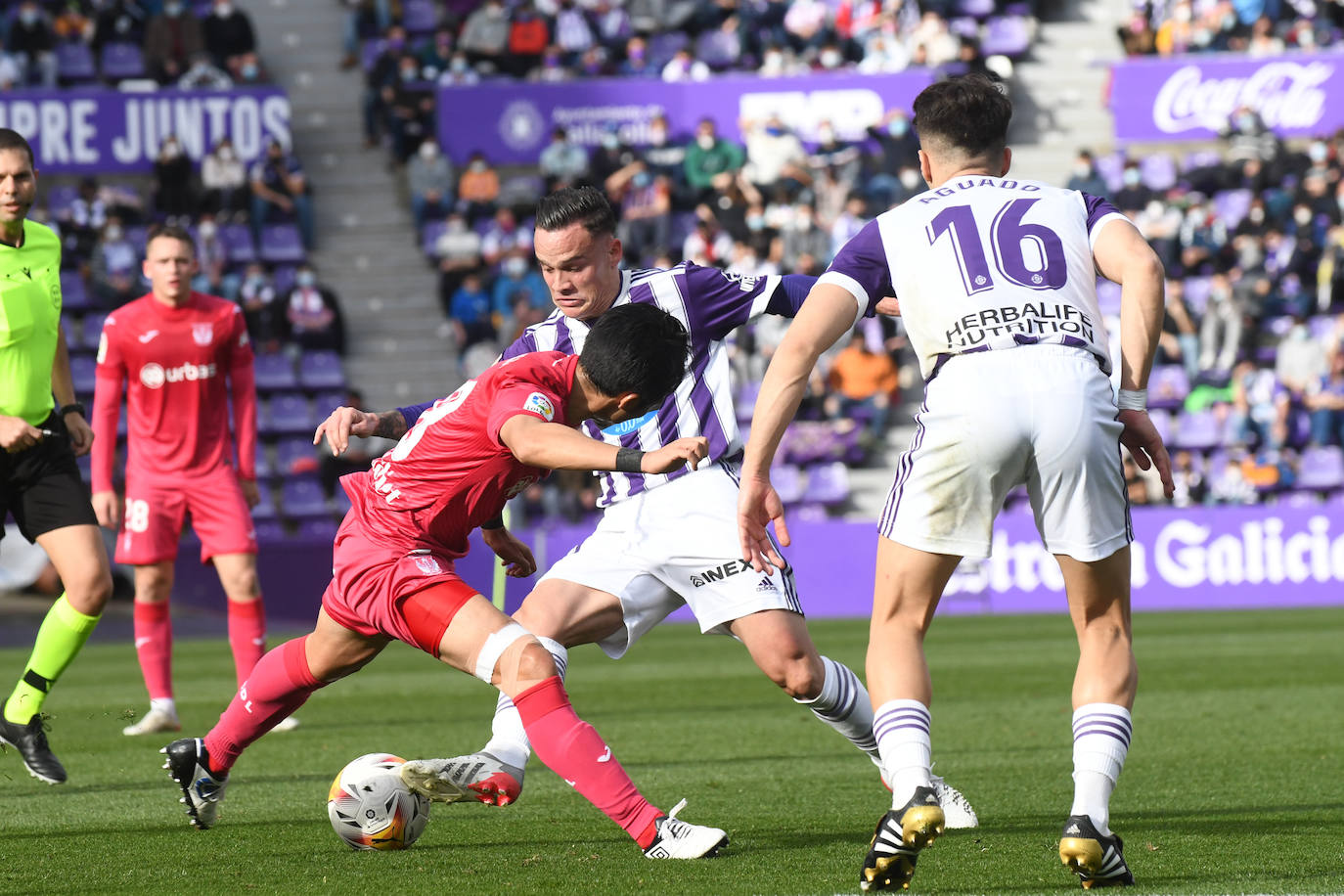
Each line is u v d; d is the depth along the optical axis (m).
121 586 57.28
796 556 62.72
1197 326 69.12
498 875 13.16
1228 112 77.06
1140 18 79.81
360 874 13.38
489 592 58.12
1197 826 15.68
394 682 38.00
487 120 76.75
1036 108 81.06
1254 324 69.00
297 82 81.81
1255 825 15.70
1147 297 12.12
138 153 73.50
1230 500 64.81
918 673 12.20
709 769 21.02
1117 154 78.00
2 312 19.03
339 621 13.69
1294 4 80.19
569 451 11.88
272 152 73.38
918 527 12.17
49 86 75.00
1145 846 14.41
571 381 12.78
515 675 13.08
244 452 26.52
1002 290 12.09
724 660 43.69
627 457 11.74
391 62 77.12
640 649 49.34
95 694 35.00
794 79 76.56
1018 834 15.15
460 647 13.12
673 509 15.75
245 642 26.47
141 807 18.02
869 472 67.50
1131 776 19.73
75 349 68.69
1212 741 23.39
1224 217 74.25
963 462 11.95
